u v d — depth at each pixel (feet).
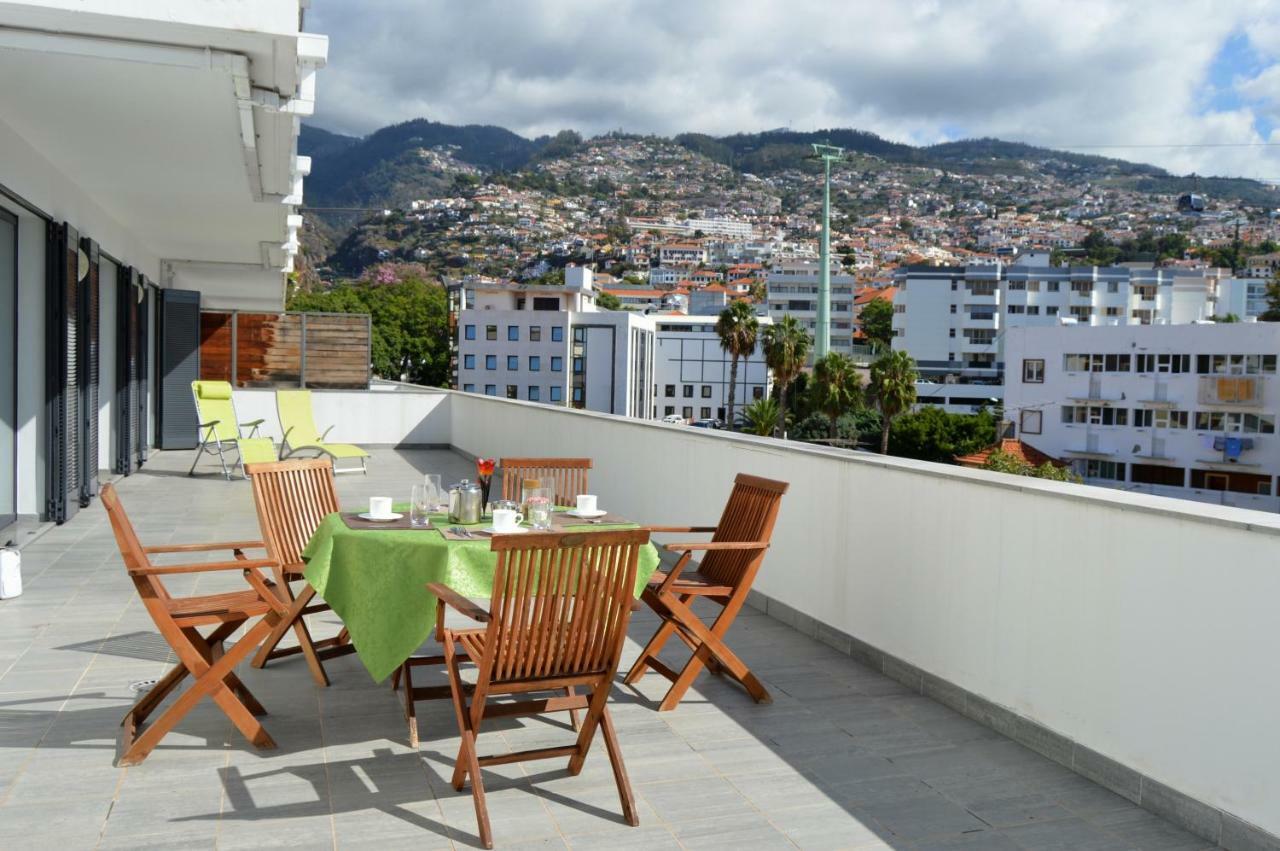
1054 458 225.56
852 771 11.22
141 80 16.88
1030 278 327.67
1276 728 8.91
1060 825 9.89
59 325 25.76
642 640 16.84
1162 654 10.14
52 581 19.76
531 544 9.70
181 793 10.17
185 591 19.25
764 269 588.50
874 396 224.74
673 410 315.17
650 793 10.52
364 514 13.60
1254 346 200.75
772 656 15.98
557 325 264.93
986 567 12.85
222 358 58.18
